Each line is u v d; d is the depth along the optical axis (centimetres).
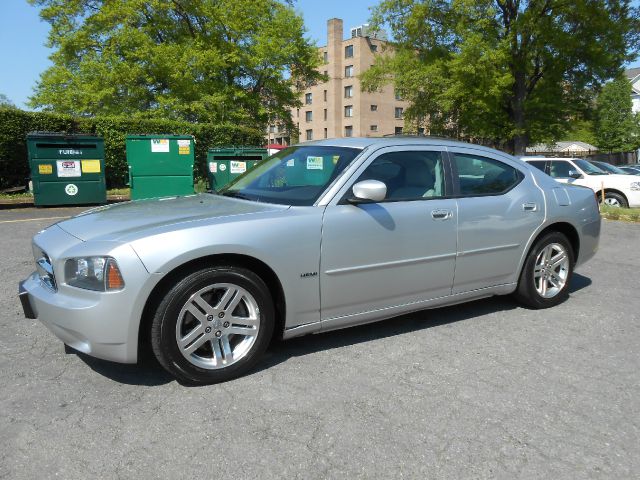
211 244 299
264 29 2517
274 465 237
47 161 1202
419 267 385
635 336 405
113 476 228
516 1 2327
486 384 320
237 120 2503
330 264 344
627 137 6084
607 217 1144
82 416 276
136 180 1199
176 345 298
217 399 296
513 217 433
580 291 536
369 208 360
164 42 2377
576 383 323
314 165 386
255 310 323
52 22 2420
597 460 245
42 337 387
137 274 283
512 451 251
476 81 2256
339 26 6950
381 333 405
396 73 2647
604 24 2202
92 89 2280
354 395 303
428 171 402
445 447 254
